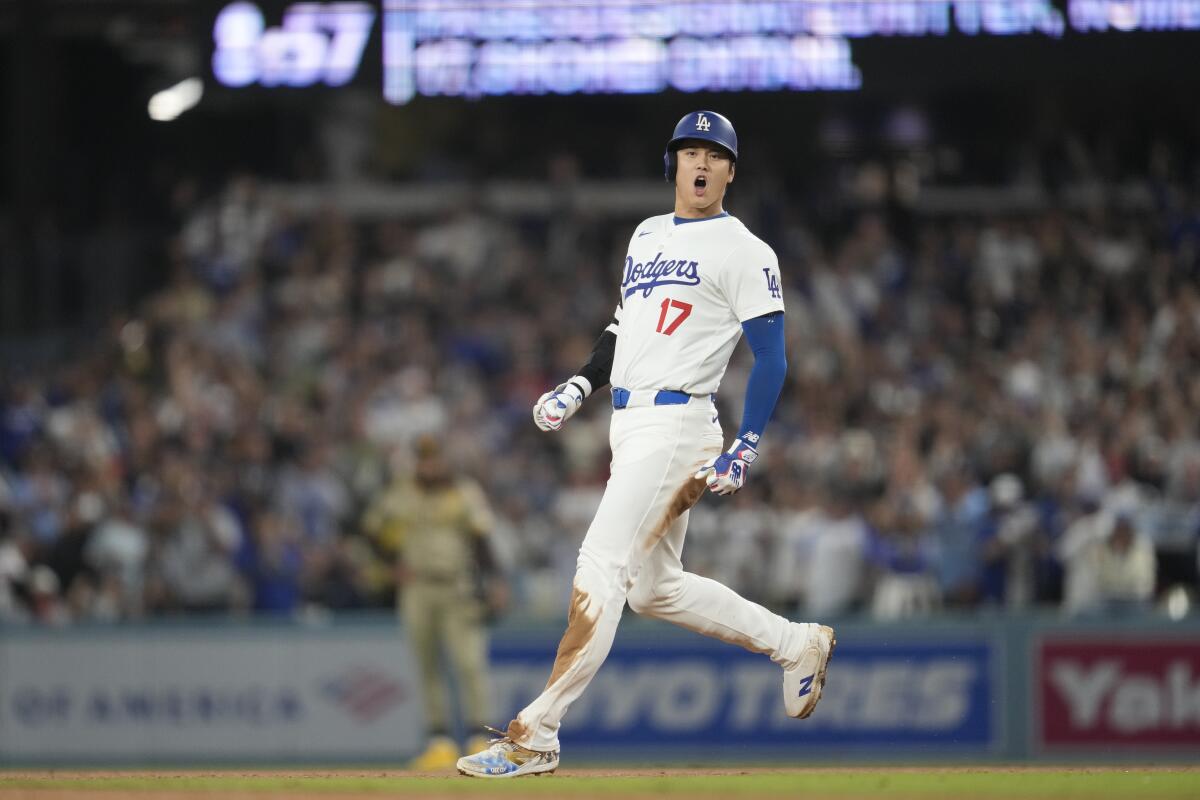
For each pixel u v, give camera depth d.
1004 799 16.16
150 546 42.66
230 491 44.66
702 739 39.84
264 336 55.28
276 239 59.84
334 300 56.53
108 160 71.19
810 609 40.56
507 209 65.12
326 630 40.91
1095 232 58.78
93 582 42.84
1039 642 39.31
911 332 54.62
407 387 50.00
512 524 44.25
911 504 41.31
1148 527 41.28
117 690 41.00
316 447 46.44
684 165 18.61
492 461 48.00
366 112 73.06
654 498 18.31
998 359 52.25
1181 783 17.78
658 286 18.53
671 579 18.94
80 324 61.03
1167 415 44.78
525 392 52.16
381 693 40.62
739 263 18.28
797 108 64.12
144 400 52.09
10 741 41.03
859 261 57.56
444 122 72.38
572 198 63.31
